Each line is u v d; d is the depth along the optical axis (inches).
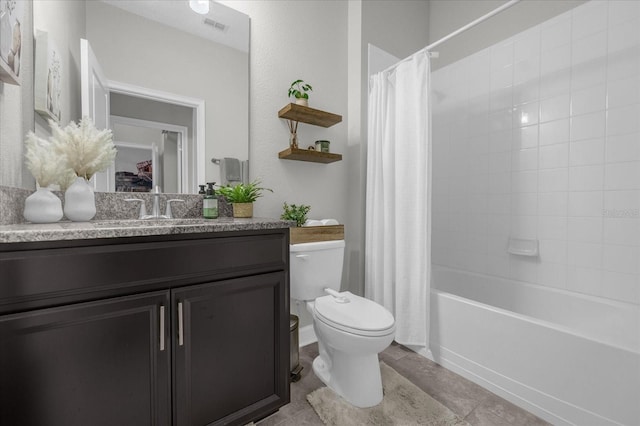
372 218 80.4
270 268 46.5
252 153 72.0
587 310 66.6
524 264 79.5
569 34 71.5
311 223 72.3
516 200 81.0
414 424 48.9
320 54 84.2
